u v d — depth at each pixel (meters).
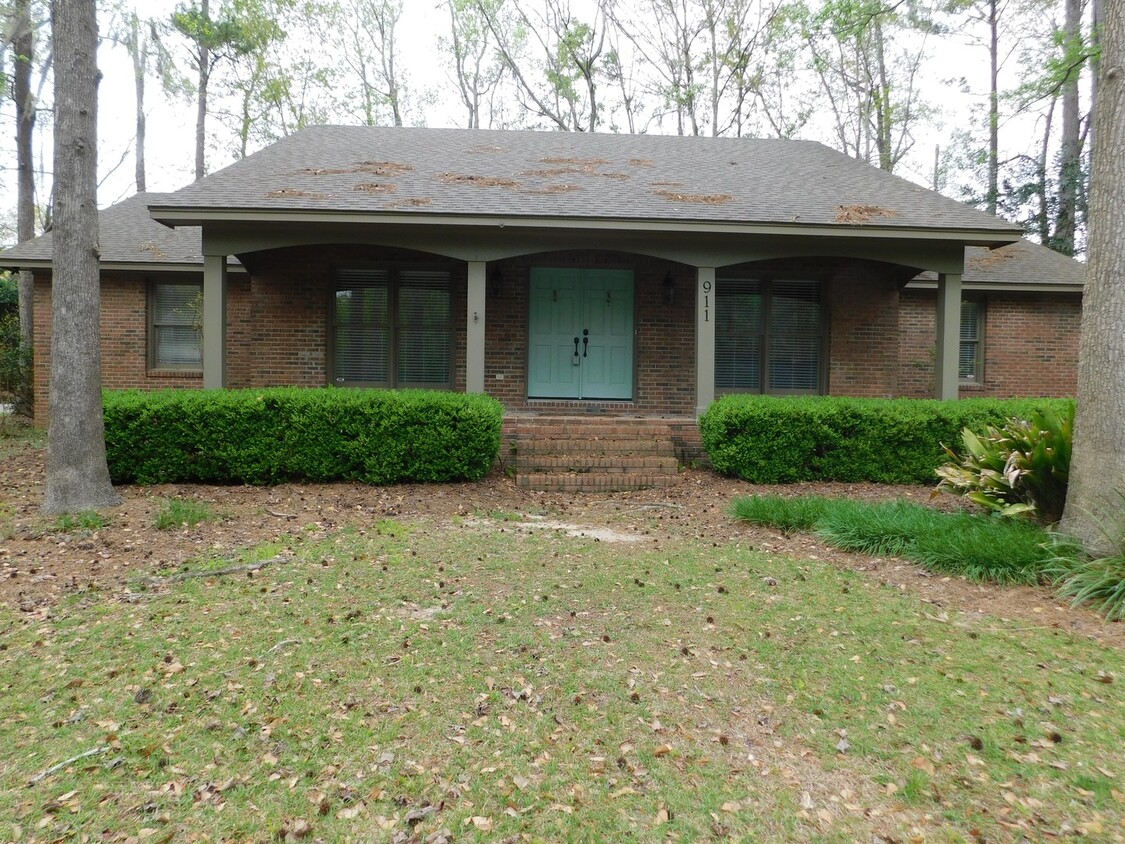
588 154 12.87
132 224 13.11
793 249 10.02
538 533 6.55
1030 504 5.75
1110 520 4.93
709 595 4.78
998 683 3.49
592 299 12.09
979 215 10.39
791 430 9.01
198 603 4.53
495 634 4.10
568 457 9.35
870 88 24.23
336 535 6.28
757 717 3.22
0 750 2.89
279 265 11.73
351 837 2.44
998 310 12.98
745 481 9.20
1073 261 13.29
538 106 26.61
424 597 4.70
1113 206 5.11
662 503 8.09
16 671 3.57
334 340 11.90
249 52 23.48
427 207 9.50
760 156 13.43
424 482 8.77
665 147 13.70
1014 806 2.57
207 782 2.72
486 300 11.93
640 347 12.06
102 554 5.57
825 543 6.07
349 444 8.48
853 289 12.27
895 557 5.59
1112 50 5.18
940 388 10.23
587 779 2.77
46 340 12.43
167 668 3.61
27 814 2.51
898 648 3.92
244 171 10.79
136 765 2.81
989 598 4.66
